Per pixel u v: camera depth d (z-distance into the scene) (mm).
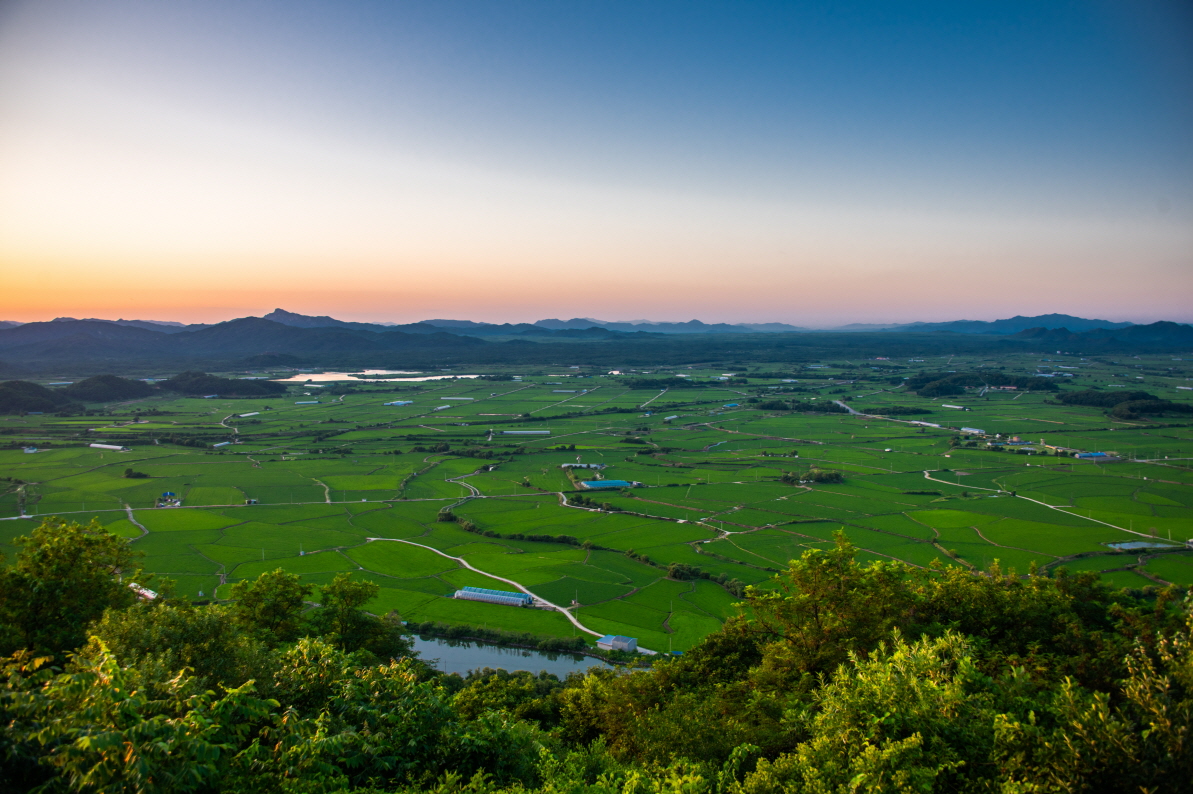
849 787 26031
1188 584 105000
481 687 59312
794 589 55562
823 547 125875
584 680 53250
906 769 25391
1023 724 27016
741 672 57375
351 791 27125
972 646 40406
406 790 28547
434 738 32531
